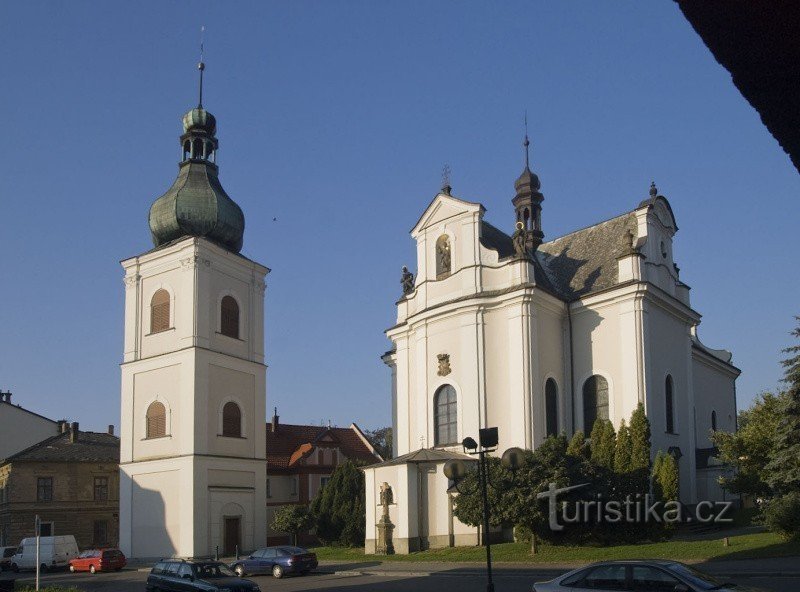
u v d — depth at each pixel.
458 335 43.91
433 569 34.25
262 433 57.09
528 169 55.75
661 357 44.28
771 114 4.09
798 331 33.44
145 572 47.25
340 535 50.41
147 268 56.38
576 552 34.25
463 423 42.72
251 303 58.41
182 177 57.78
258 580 36.66
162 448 52.72
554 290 45.75
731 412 58.34
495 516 34.47
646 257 45.22
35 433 79.00
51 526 65.62
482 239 45.16
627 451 38.03
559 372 44.34
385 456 104.19
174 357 53.19
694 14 3.60
